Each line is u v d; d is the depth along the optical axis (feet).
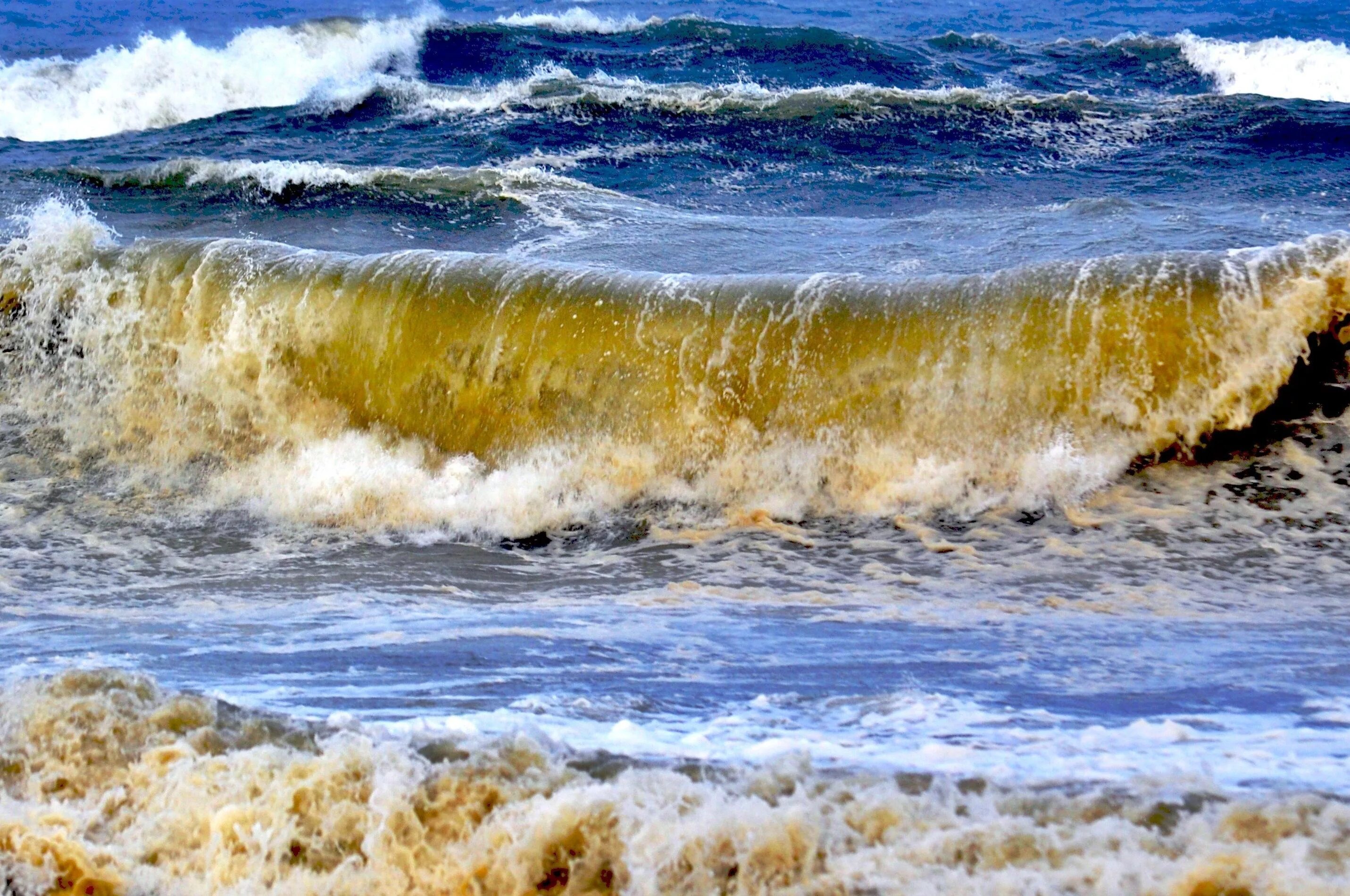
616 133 205.26
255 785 37.58
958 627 68.95
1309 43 273.33
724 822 33.86
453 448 101.81
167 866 36.35
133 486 103.86
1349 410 87.45
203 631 70.13
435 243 149.79
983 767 38.55
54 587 85.20
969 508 88.22
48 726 41.04
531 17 330.95
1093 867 31.27
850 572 82.12
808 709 50.24
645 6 436.35
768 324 96.17
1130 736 44.27
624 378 98.07
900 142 194.80
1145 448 87.97
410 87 234.58
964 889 31.19
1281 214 144.05
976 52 299.38
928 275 105.19
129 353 113.39
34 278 117.60
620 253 139.13
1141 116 202.69
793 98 214.07
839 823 34.22
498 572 86.94
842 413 93.04
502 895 34.58
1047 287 92.32
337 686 54.75
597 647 64.18
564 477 97.25
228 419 108.88
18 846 36.42
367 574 87.04
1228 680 55.26
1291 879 29.94
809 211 161.89
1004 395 89.97
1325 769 38.37
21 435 110.11
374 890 35.06
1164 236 132.87
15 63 260.83
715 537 89.71
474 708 50.08
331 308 107.24
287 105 238.48
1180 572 77.51
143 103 249.14
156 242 117.50
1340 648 62.03
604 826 34.88
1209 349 87.81
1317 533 80.38
